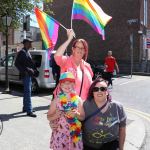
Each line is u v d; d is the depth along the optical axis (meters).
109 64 9.66
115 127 2.25
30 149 3.62
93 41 18.50
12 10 11.39
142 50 17.36
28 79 5.14
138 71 16.59
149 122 5.17
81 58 2.51
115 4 17.56
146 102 7.18
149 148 3.87
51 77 8.03
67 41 2.52
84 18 2.78
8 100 6.64
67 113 2.24
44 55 7.99
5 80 8.41
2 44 17.41
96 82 2.28
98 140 2.25
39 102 6.55
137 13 16.98
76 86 2.44
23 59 5.07
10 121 4.80
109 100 2.31
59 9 20.09
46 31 2.65
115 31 17.59
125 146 3.86
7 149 3.61
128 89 9.35
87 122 2.26
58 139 2.26
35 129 4.41
